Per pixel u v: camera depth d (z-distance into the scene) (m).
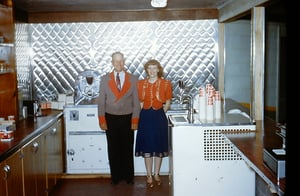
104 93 4.54
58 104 5.03
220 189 3.64
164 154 4.62
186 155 3.61
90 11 5.36
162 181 4.87
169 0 4.51
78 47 5.45
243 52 5.38
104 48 5.45
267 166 2.04
